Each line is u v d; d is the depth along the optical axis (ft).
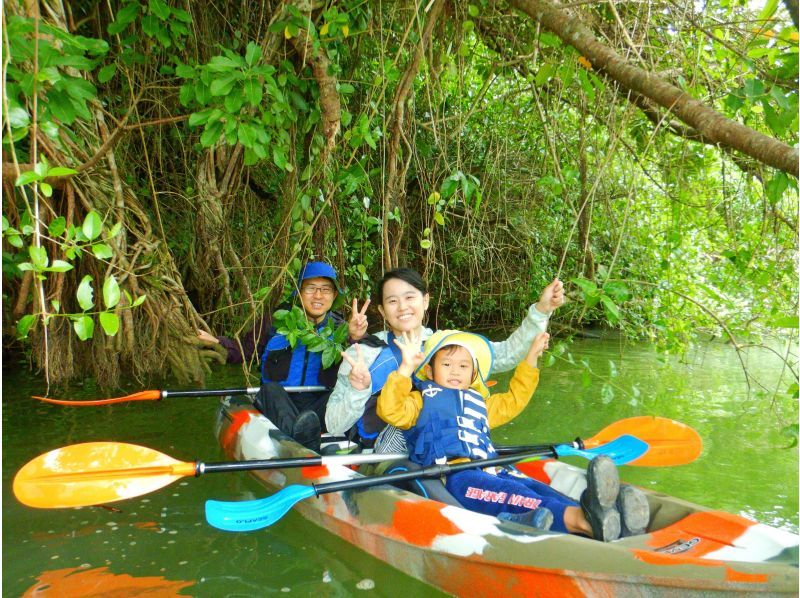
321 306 12.01
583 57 9.18
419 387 9.04
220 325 19.67
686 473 11.18
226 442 11.66
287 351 12.32
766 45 8.25
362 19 11.96
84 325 6.33
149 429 13.80
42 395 16.62
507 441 13.19
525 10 8.91
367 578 7.65
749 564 5.52
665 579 5.61
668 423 10.10
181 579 7.54
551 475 8.92
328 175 11.77
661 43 10.52
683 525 6.86
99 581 7.46
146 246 13.24
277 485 9.86
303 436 10.78
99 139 11.85
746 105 8.96
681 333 12.59
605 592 5.89
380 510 7.79
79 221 11.94
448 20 12.62
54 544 8.43
